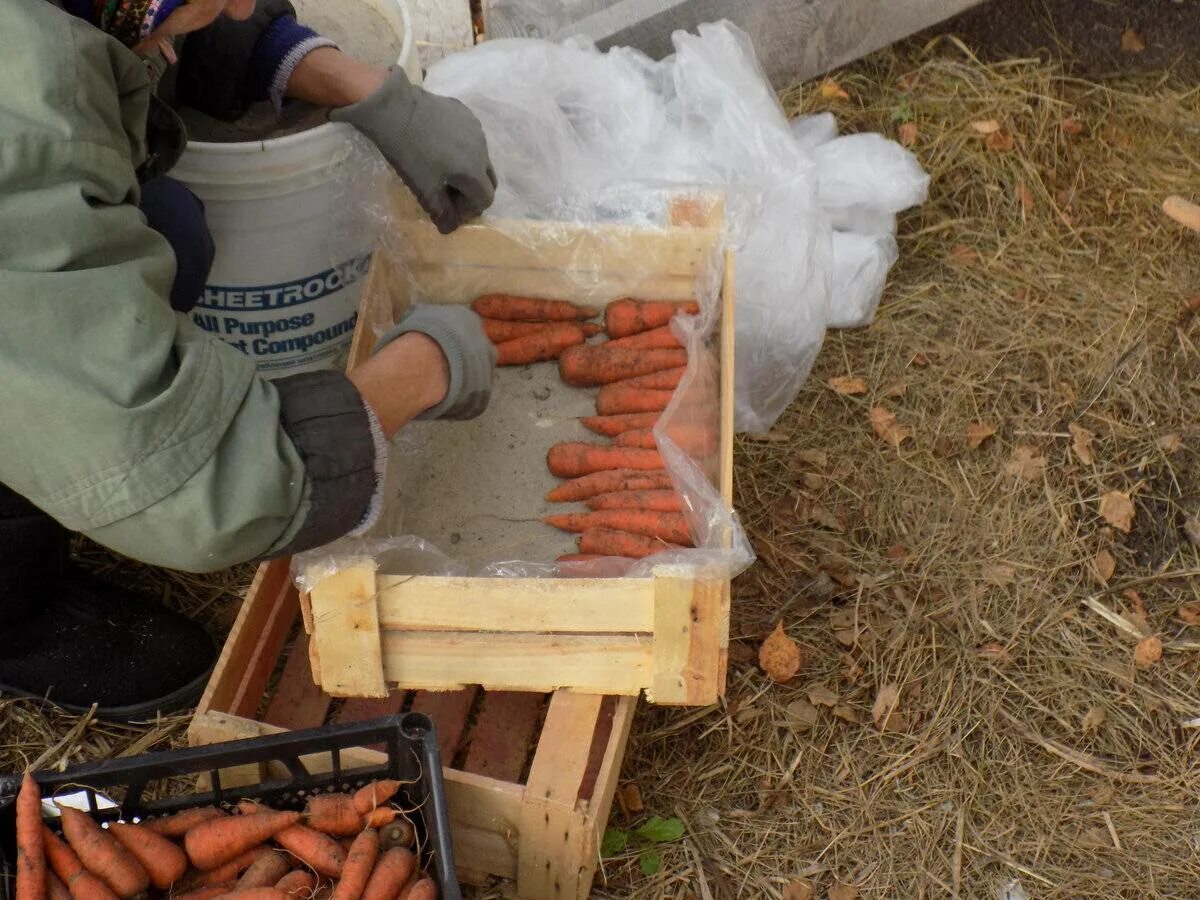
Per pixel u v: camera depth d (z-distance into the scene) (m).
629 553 2.03
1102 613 2.33
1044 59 3.34
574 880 1.84
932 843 2.03
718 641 1.82
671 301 2.37
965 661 2.25
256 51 2.15
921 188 2.81
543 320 2.38
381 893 1.64
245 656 1.96
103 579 2.16
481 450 2.25
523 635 1.84
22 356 1.32
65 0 1.45
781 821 2.05
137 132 1.60
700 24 2.82
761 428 2.58
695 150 2.46
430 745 1.66
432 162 2.08
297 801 1.78
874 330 2.80
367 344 2.16
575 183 2.40
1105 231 3.01
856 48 3.13
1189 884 1.98
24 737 2.06
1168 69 3.33
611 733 1.89
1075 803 2.08
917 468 2.55
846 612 2.32
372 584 1.77
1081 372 2.72
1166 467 2.54
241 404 1.46
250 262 2.23
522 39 2.55
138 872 1.64
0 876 1.61
